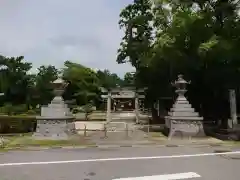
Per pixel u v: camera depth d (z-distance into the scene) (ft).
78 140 46.65
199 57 57.36
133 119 104.42
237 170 25.59
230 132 53.26
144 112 123.44
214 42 50.37
